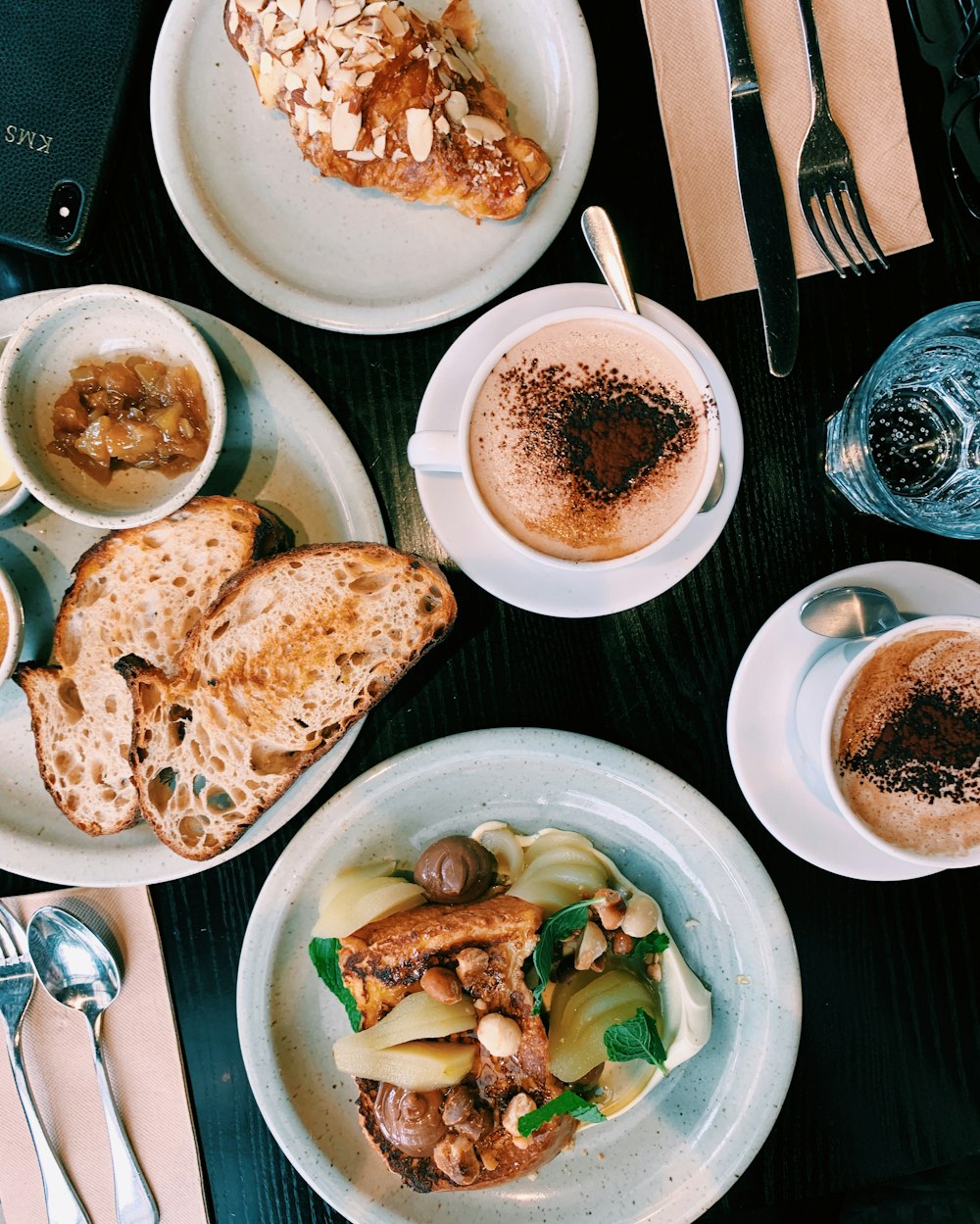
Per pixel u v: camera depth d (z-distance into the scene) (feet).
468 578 2.09
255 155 2.03
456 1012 1.95
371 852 2.10
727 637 2.09
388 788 2.02
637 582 1.96
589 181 2.05
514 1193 2.09
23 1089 2.10
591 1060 1.97
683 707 2.09
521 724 2.09
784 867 2.10
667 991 2.06
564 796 2.08
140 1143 2.11
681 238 2.05
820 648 1.96
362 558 1.98
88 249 2.05
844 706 1.85
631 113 2.05
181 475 2.02
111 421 1.97
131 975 2.11
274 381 2.01
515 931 1.97
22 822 2.06
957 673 1.84
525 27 2.01
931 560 2.08
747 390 2.06
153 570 2.04
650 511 1.85
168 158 1.98
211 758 2.00
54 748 2.03
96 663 2.05
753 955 2.04
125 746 2.06
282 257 2.04
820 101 1.96
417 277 2.04
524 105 2.04
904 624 1.78
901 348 1.92
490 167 1.94
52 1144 2.11
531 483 1.85
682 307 2.06
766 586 2.09
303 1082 2.08
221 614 1.98
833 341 2.06
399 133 1.93
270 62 1.92
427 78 1.92
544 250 1.99
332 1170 2.04
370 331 2.00
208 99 2.01
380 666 2.00
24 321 1.93
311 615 1.99
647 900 2.03
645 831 2.07
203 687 1.99
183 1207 2.11
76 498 2.00
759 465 2.08
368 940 1.98
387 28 1.91
